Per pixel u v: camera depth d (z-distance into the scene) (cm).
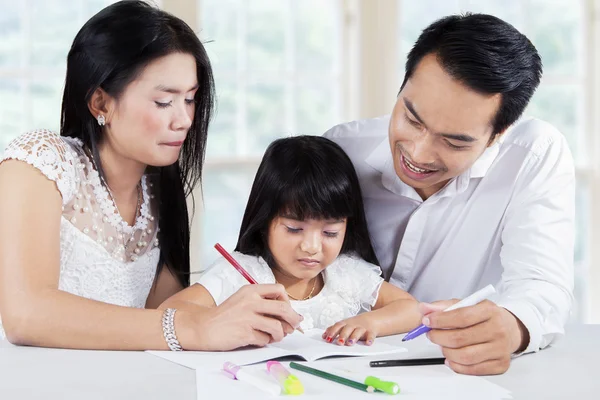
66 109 140
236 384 102
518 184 150
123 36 127
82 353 117
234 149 313
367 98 318
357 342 130
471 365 109
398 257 159
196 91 138
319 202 142
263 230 150
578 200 328
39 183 126
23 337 119
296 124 319
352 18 319
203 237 309
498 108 125
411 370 111
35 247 122
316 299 151
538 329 119
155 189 151
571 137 328
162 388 101
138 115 129
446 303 133
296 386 98
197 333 118
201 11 305
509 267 140
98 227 141
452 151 127
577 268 329
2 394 98
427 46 125
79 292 141
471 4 321
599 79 324
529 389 102
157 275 156
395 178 156
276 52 316
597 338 133
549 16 323
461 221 156
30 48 290
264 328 119
